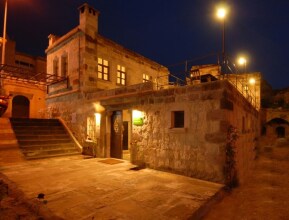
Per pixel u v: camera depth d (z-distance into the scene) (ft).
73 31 38.63
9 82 56.70
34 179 20.04
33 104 61.67
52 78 45.75
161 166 24.14
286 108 81.97
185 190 17.35
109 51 40.96
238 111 24.56
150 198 15.47
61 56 43.01
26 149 31.27
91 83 36.99
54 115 45.14
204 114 20.99
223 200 16.66
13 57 75.25
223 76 21.80
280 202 16.48
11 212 12.71
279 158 40.52
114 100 30.37
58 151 33.47
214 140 20.10
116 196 15.80
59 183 18.86
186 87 22.52
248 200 16.89
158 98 25.03
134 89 27.84
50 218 12.05
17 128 35.37
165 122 24.14
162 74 57.98
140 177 21.22
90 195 15.94
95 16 38.29
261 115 79.66
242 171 25.04
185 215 12.72
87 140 34.45
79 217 12.35
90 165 26.63
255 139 46.06
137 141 27.04
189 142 21.91
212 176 20.06
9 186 17.43
